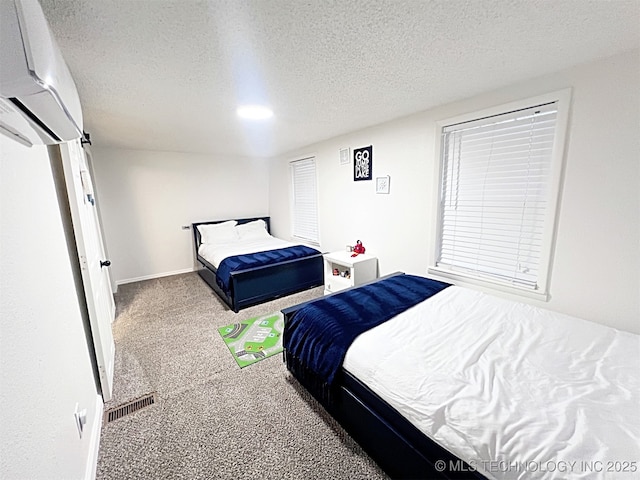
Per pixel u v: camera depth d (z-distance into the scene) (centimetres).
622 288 166
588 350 138
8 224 84
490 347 143
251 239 478
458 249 253
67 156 158
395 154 286
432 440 108
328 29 125
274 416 171
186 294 379
